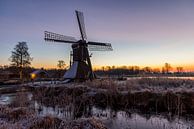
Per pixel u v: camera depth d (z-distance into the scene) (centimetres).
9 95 2153
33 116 882
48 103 1546
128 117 1164
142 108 1396
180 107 1277
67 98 1545
